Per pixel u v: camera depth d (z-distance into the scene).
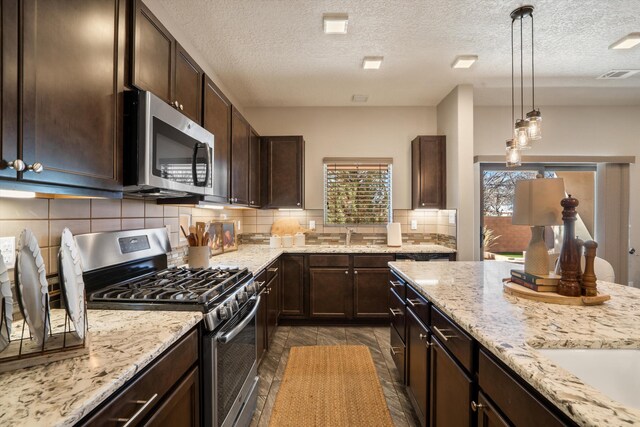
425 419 1.53
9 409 0.59
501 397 0.87
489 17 2.14
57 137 0.89
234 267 2.02
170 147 1.40
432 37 2.39
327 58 2.71
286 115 3.91
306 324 3.37
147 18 1.35
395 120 3.88
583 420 0.55
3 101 0.74
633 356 0.89
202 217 2.76
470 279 1.73
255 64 2.81
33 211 1.16
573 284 1.25
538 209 1.31
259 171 3.55
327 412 1.87
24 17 0.79
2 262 0.80
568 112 3.76
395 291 2.20
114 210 1.61
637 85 3.20
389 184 3.87
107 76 1.11
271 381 2.22
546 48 2.54
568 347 0.88
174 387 1.02
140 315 1.15
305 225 3.89
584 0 1.95
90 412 0.66
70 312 0.84
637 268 3.69
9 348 0.82
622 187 3.69
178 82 1.64
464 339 1.09
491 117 3.77
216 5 2.02
